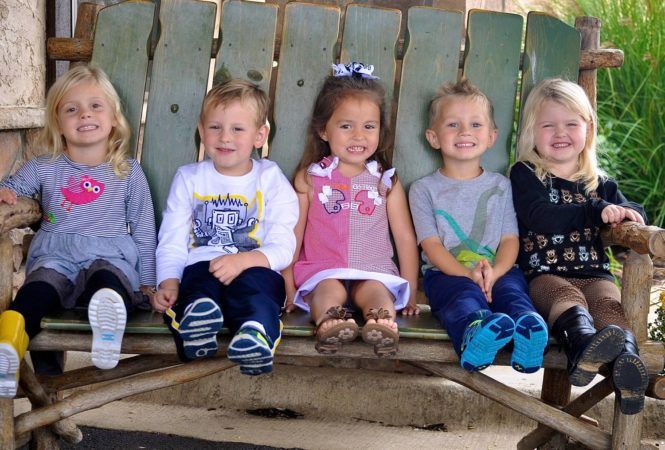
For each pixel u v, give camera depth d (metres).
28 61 3.71
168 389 3.22
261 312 2.35
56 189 2.73
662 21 5.51
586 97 2.90
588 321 2.38
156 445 2.85
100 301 2.25
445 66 3.00
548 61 3.01
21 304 2.38
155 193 2.93
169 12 2.98
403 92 2.99
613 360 2.28
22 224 2.57
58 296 2.50
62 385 2.69
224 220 2.74
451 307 2.49
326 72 2.98
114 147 2.80
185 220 2.74
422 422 3.14
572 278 2.77
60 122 2.73
